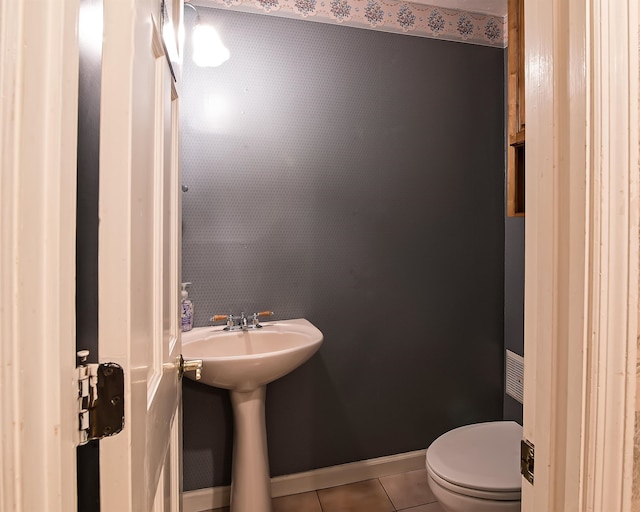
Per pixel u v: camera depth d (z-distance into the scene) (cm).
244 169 168
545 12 51
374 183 185
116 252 40
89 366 39
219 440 167
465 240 199
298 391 178
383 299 188
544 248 52
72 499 36
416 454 194
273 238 172
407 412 193
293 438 178
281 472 176
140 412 47
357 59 181
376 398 189
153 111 58
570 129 48
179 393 96
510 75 141
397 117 187
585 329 47
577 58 47
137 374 45
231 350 155
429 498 173
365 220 184
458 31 195
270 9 169
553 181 50
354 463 186
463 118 197
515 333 197
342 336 183
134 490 43
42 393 33
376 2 182
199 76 162
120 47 40
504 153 203
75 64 36
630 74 47
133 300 43
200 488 166
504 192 204
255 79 168
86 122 40
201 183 163
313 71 175
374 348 188
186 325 157
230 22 165
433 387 197
